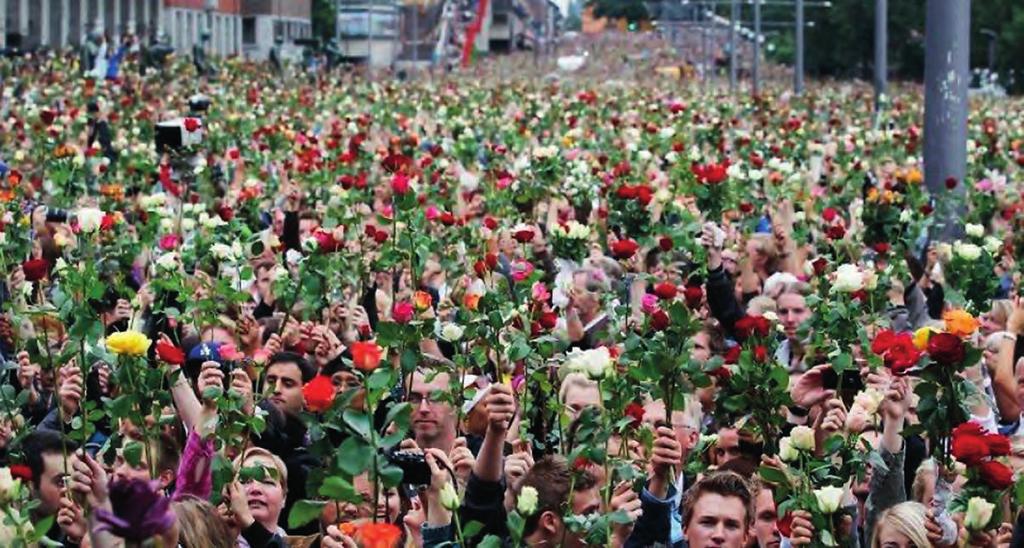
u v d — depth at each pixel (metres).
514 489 10.55
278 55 98.69
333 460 9.38
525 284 14.15
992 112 64.50
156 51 73.75
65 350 12.09
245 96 53.19
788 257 20.59
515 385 13.06
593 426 10.55
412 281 16.72
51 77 57.34
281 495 11.31
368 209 22.67
